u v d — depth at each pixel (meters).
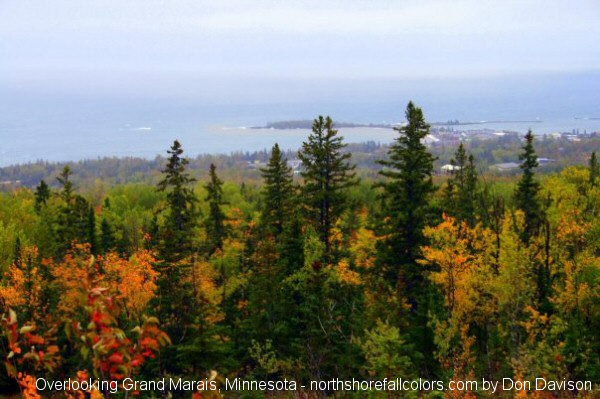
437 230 26.67
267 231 39.88
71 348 25.91
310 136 37.12
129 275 26.86
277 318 29.70
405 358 19.75
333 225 38.03
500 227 34.72
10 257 46.16
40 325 27.64
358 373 24.98
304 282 28.98
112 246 54.88
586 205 41.62
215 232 48.28
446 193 45.16
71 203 54.12
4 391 30.17
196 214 50.47
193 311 27.52
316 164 36.97
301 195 37.56
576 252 28.64
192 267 30.23
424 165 32.00
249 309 31.70
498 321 26.30
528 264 25.28
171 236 29.61
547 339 23.11
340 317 25.27
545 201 45.12
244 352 29.89
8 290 28.42
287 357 27.78
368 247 38.72
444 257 26.06
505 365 24.66
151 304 28.08
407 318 28.08
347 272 30.72
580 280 26.03
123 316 27.28
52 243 53.94
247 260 38.75
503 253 24.59
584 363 22.09
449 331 24.02
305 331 26.05
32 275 30.62
